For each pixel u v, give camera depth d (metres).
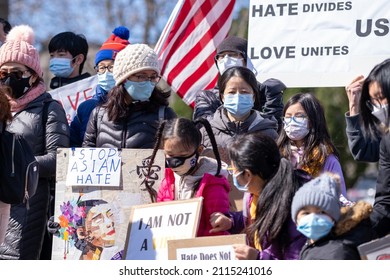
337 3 13.65
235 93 12.54
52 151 13.14
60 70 15.84
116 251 11.94
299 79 13.77
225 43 14.23
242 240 10.33
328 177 9.78
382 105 10.52
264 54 13.95
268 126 12.76
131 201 11.94
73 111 15.29
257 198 10.68
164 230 10.97
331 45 13.65
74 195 12.11
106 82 14.55
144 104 12.83
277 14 13.92
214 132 12.67
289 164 10.41
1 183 11.51
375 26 13.48
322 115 12.34
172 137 11.12
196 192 11.23
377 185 10.61
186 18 15.88
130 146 12.67
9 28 16.88
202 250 10.43
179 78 15.88
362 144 11.88
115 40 14.76
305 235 9.84
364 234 9.70
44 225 13.21
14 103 13.30
